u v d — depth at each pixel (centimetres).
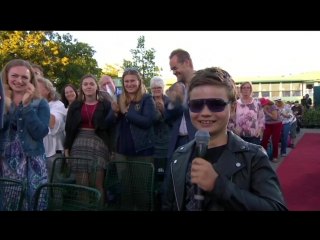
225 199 121
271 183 130
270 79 2219
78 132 373
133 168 319
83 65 2409
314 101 2038
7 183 241
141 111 354
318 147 1034
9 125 276
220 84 139
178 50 297
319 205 443
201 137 133
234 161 134
